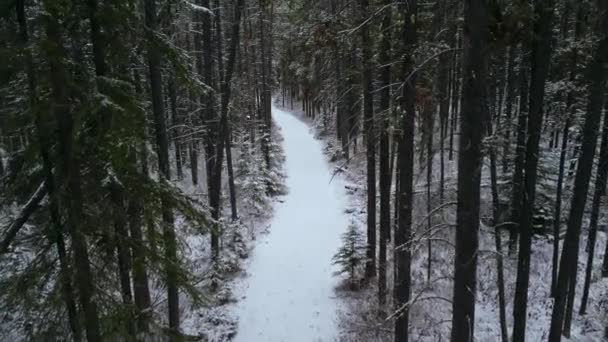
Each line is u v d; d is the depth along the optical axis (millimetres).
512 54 14250
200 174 27594
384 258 13359
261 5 15961
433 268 16547
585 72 12094
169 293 11031
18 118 5828
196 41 22062
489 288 15211
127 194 6562
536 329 13453
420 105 9773
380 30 9812
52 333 6238
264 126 31859
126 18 6277
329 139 38844
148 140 6676
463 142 6434
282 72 53656
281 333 13164
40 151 6004
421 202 21000
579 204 9984
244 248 18438
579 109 14188
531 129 8727
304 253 18672
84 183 6426
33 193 6641
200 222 7219
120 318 6430
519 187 10336
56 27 5523
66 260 6121
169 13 11125
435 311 13781
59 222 6207
